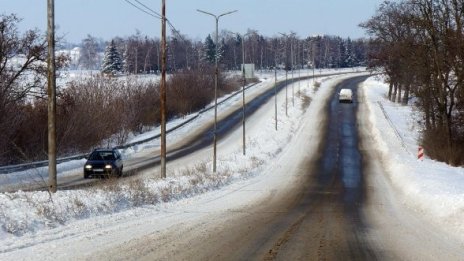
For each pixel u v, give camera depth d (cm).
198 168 3294
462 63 3944
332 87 11438
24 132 3825
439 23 4022
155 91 6781
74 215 1456
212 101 8919
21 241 1117
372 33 7850
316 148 5103
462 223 1546
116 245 1112
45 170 3472
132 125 5875
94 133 4722
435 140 4422
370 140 5578
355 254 1103
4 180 2911
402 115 7138
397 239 1315
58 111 4222
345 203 2277
